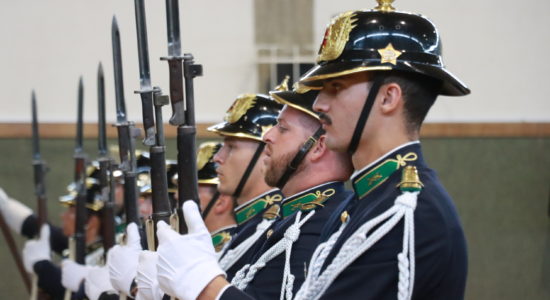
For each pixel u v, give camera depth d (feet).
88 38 70.23
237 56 69.05
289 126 29.91
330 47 23.80
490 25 67.97
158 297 25.90
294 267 28.09
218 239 40.24
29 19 70.54
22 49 70.69
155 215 26.55
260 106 35.86
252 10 68.90
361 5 68.64
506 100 68.28
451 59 67.97
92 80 70.44
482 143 68.18
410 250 21.86
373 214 22.67
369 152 23.80
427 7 67.82
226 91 69.05
